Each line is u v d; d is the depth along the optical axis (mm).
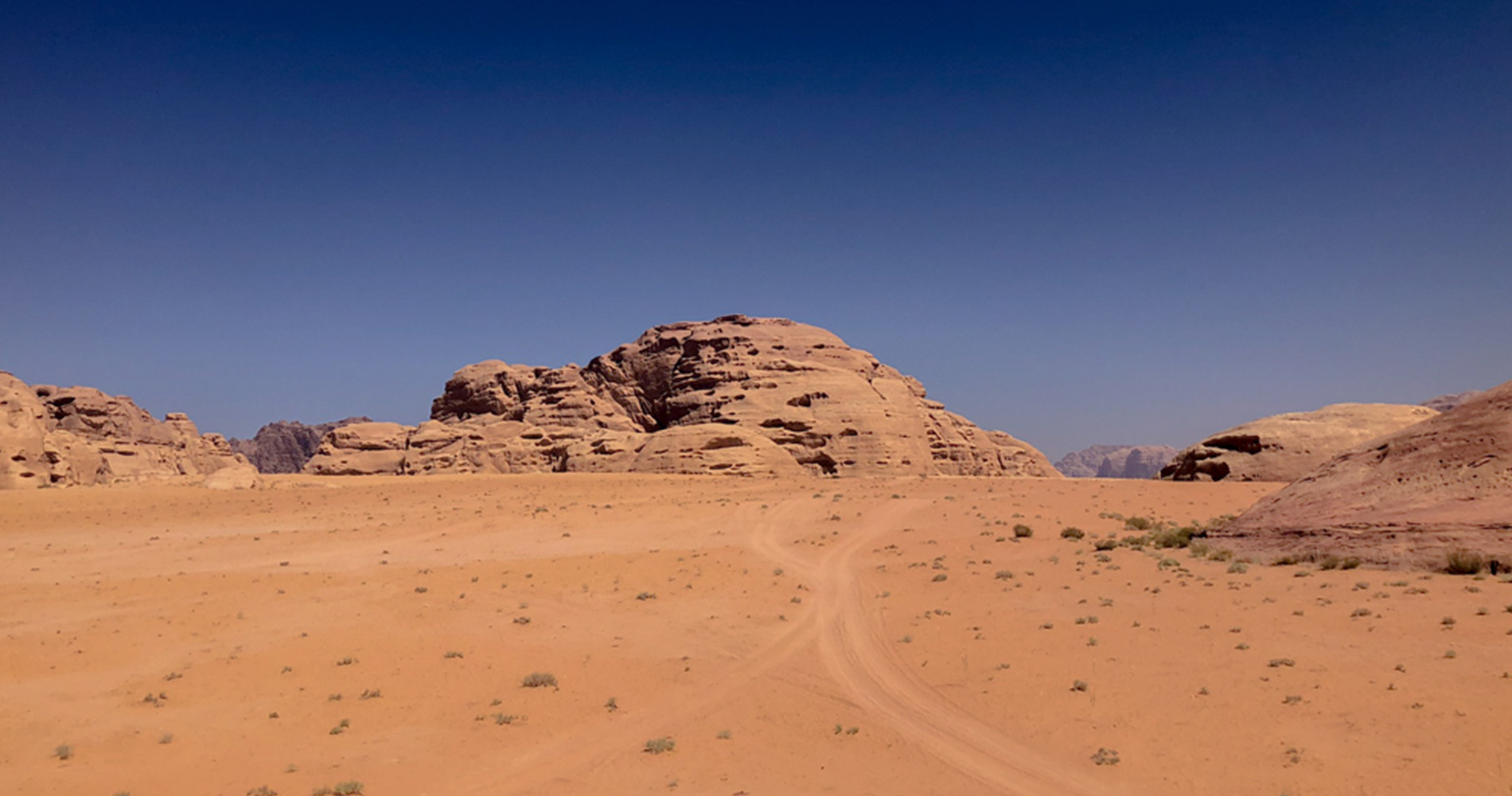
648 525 56344
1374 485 34156
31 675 22703
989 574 34094
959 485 81062
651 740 17062
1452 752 13008
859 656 23391
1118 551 37875
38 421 109688
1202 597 26391
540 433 147375
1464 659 17281
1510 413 32375
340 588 35125
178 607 31453
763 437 119188
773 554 43344
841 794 14078
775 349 158625
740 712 19109
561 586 35500
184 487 86625
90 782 15312
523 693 20922
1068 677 19328
